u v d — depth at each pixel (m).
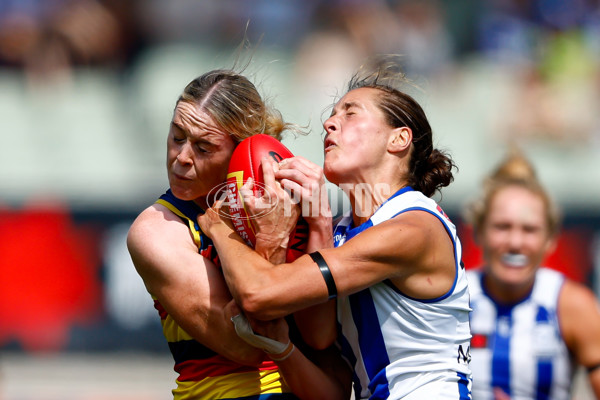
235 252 9.34
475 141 33.94
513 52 36.59
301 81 33.19
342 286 9.23
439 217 10.12
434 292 9.83
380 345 9.92
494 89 35.28
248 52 14.65
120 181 31.19
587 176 33.00
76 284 27.91
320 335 10.15
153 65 35.78
